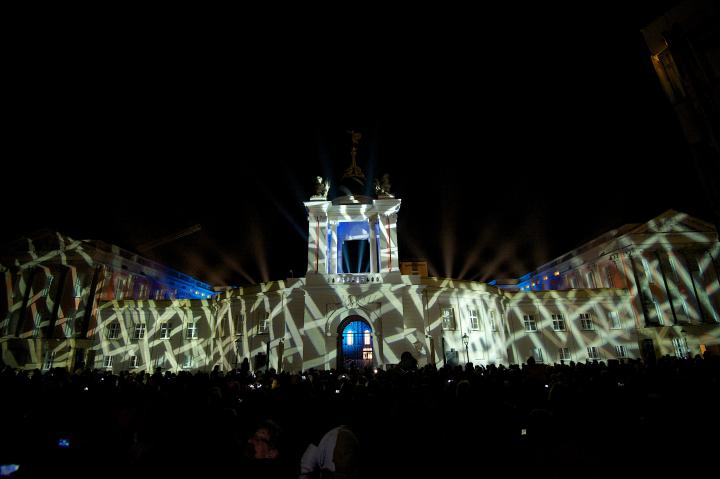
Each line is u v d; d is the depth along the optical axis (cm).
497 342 3578
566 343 3906
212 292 6278
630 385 1098
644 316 3750
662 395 857
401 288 2911
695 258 3872
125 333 3891
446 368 1812
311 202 3225
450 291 3322
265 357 3072
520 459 702
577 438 521
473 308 3500
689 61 897
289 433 798
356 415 870
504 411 830
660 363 1739
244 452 542
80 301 3950
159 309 3934
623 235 4000
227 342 3538
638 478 598
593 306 3997
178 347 3788
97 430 605
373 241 3281
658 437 698
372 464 760
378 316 2858
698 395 860
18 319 3881
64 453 568
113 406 671
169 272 5269
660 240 3900
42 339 3762
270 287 3303
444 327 3216
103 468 547
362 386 1141
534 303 4038
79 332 3847
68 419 759
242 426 728
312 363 2742
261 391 1166
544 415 554
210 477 600
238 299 3569
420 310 2934
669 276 3834
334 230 3247
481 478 708
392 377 1405
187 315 3884
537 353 3897
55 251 4084
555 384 725
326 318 2870
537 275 5766
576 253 4825
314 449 490
